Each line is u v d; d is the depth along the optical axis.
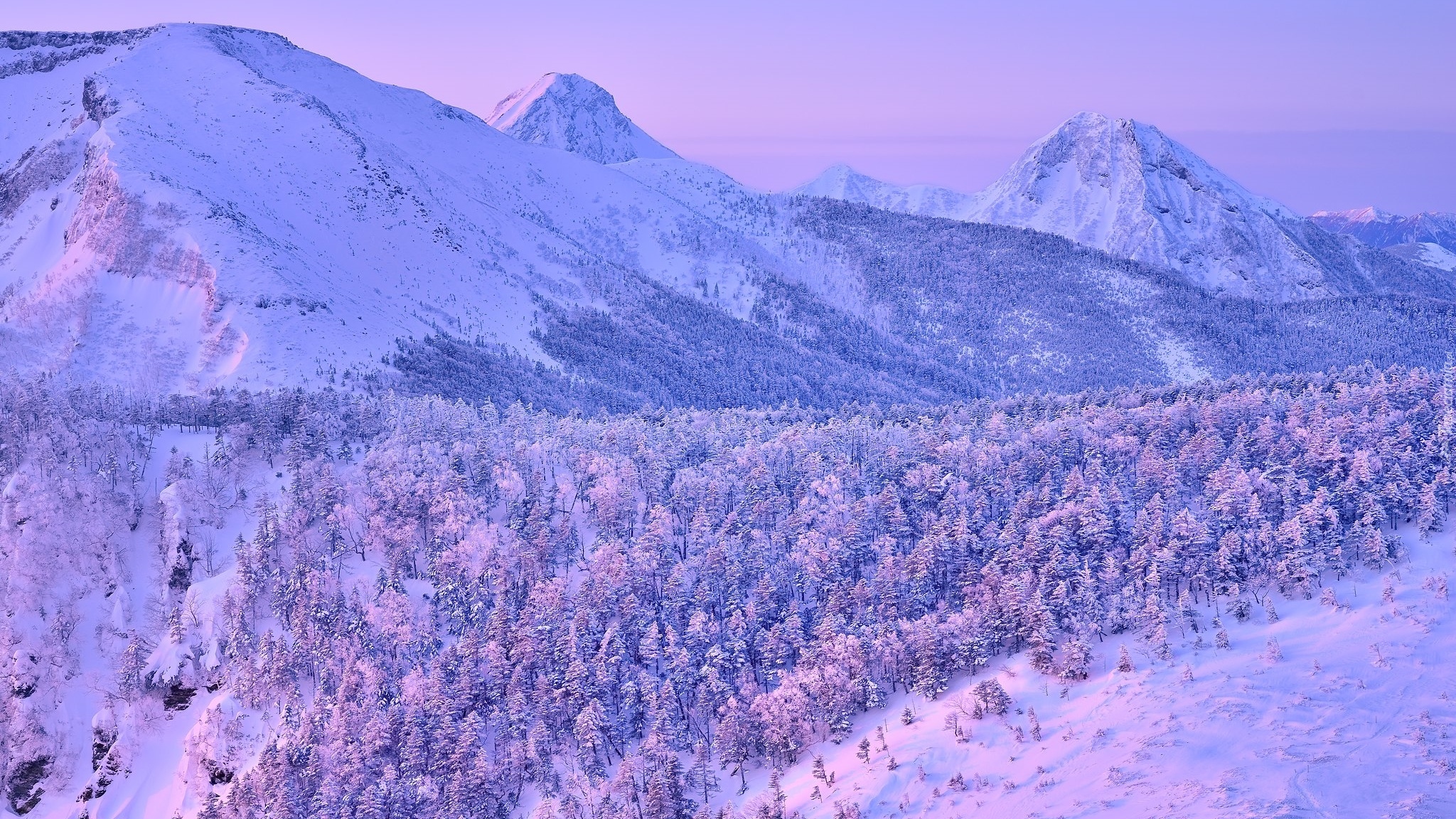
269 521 142.38
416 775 108.12
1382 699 88.31
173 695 126.88
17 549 137.25
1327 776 78.31
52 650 131.75
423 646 125.25
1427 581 105.81
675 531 149.88
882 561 127.69
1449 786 75.31
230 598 131.25
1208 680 95.69
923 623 110.00
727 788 102.38
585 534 150.62
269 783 108.19
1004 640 110.00
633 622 123.69
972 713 98.94
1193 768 82.44
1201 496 135.88
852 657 108.31
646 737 111.31
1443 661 92.62
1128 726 91.06
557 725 112.12
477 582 131.75
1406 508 122.25
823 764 97.44
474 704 116.62
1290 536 112.06
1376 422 145.12
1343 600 106.31
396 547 139.38
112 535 146.25
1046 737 92.81
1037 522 127.88
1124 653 100.62
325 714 115.81
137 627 138.00
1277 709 89.12
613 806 98.50
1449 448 133.12
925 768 91.75
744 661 116.00
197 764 117.88
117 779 121.62
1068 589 113.69
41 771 124.00
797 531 140.62
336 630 126.06
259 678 121.25
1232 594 110.19
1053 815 80.19
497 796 104.12
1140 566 115.12
